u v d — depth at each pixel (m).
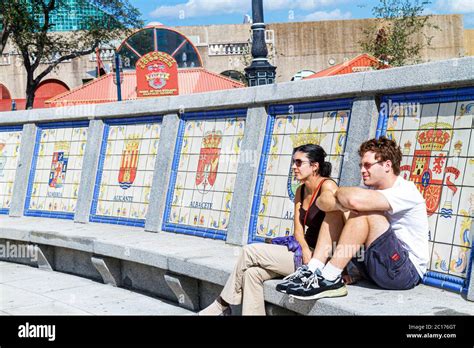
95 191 8.95
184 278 6.34
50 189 9.67
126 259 6.97
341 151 5.89
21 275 8.28
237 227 6.78
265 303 5.14
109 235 7.78
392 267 4.59
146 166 8.34
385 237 4.54
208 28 45.47
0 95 40.94
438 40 47.78
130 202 8.45
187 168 7.74
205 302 6.34
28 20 25.78
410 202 4.57
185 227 7.58
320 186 5.02
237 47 40.94
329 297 4.55
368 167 4.63
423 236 4.70
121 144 8.75
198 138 7.67
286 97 6.44
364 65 19.75
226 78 27.61
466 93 4.81
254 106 6.89
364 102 5.66
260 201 6.66
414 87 5.18
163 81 23.86
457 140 4.85
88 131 9.22
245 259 5.03
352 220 4.56
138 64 23.88
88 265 8.03
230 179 7.14
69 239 7.85
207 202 7.37
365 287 4.83
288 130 6.51
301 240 5.02
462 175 4.76
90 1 28.66
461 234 4.70
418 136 5.17
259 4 11.61
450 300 4.46
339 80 5.89
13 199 10.02
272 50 41.94
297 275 4.62
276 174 6.54
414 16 26.50
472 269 4.46
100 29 28.22
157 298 6.95
